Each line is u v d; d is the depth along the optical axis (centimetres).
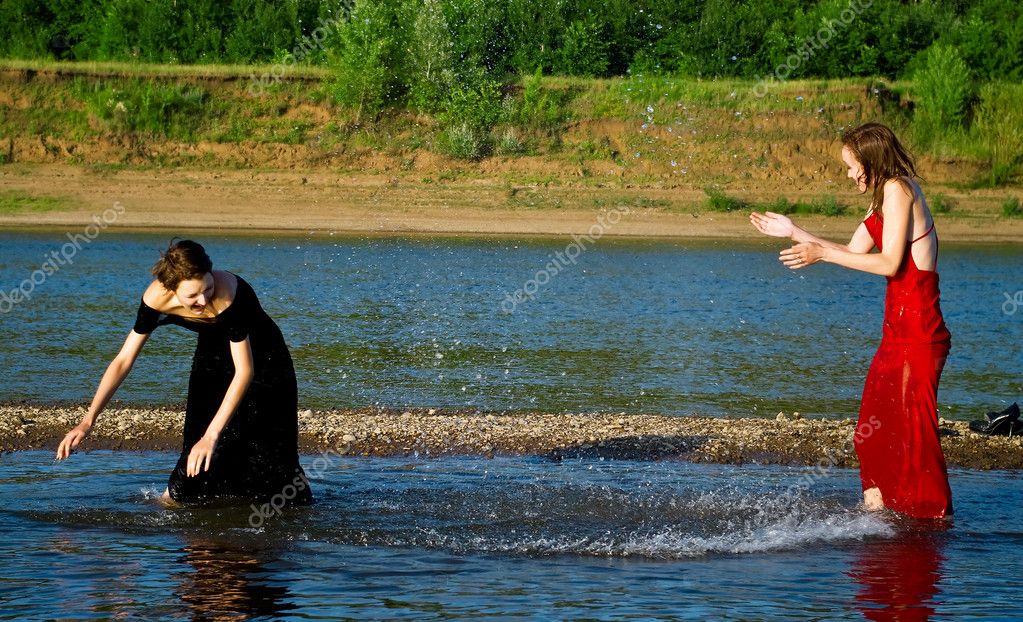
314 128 3378
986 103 3453
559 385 1209
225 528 675
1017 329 1661
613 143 3362
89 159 3181
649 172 3253
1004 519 720
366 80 3394
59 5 3975
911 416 708
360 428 959
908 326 704
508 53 3784
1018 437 976
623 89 3525
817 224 2936
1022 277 2255
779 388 1223
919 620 537
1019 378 1303
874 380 722
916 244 692
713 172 3266
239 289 664
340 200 2978
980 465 884
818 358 1407
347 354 1357
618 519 714
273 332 708
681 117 3438
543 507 736
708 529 695
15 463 826
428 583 586
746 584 591
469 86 3456
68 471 804
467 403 1108
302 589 573
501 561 627
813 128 3403
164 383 1173
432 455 885
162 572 595
